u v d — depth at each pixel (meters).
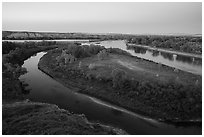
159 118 25.66
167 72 40.31
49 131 18.05
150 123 25.02
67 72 42.88
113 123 24.89
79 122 21.11
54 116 21.20
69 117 21.64
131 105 28.61
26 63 55.25
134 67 44.31
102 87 34.19
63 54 52.69
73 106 29.41
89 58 54.91
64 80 39.75
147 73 38.69
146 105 27.84
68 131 18.19
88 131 19.17
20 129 18.50
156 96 28.47
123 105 29.08
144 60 53.44
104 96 31.92
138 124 24.81
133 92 30.34
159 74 38.31
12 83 35.31
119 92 31.59
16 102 27.44
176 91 28.09
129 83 32.34
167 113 26.00
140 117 26.28
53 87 36.84
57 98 32.16
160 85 30.27
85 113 27.34
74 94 33.88
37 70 48.12
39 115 21.39
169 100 27.33
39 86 37.22
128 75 36.28
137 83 31.94
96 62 49.31
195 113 25.62
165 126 24.45
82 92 34.41
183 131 23.66
